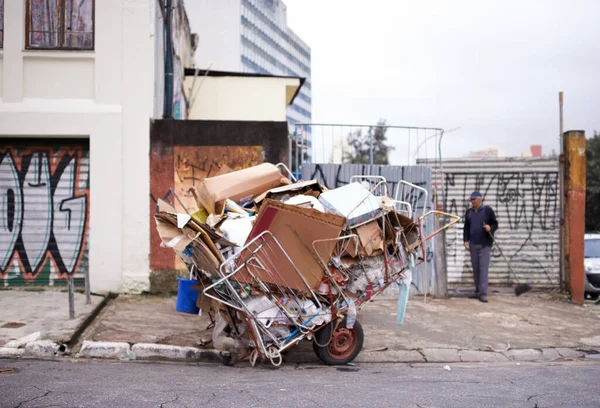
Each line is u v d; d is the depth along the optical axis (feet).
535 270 38.99
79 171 32.76
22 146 32.63
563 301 35.65
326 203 19.98
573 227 35.94
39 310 27.07
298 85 55.31
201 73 54.19
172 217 18.86
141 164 32.48
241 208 22.34
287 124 33.37
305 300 19.42
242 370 20.10
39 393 15.67
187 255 19.88
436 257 35.29
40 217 32.55
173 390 16.37
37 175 32.60
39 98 32.27
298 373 19.62
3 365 19.92
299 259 18.78
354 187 20.65
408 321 28.63
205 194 23.26
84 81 32.50
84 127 32.17
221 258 18.56
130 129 32.42
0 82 32.04
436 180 39.22
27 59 32.22
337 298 19.90
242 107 54.60
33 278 32.50
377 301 33.65
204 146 32.86
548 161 38.78
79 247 32.65
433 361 22.82
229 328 21.07
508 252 39.11
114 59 32.42
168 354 22.07
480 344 24.72
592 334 27.04
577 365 22.26
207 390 16.43
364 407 14.89
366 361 22.34
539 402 15.80
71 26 32.50
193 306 23.32
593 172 104.63
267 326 19.15
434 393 16.62
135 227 32.35
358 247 19.58
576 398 16.33
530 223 39.06
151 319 26.96
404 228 21.08
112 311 28.40
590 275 38.86
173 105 40.22
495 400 15.92
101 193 32.22
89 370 19.38
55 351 21.94
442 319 29.25
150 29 32.60
